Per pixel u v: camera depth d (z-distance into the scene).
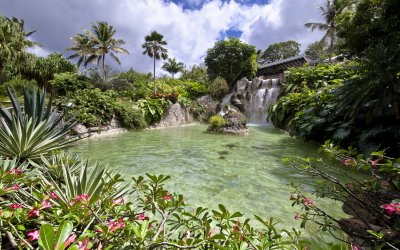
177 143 8.35
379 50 4.88
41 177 1.88
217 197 3.43
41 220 1.31
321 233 2.38
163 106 16.30
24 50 17.20
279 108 13.66
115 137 9.80
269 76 25.42
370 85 5.10
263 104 18.92
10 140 2.59
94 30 23.09
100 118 10.85
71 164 2.61
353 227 2.15
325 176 1.89
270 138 9.82
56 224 1.30
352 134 6.27
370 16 6.27
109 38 23.39
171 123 16.38
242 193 3.59
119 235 1.16
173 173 4.60
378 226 1.91
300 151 6.95
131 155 6.16
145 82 26.22
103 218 1.33
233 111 13.01
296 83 15.02
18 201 1.51
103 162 5.31
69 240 0.77
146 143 8.28
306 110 8.63
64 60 20.17
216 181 4.15
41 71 18.20
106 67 22.91
